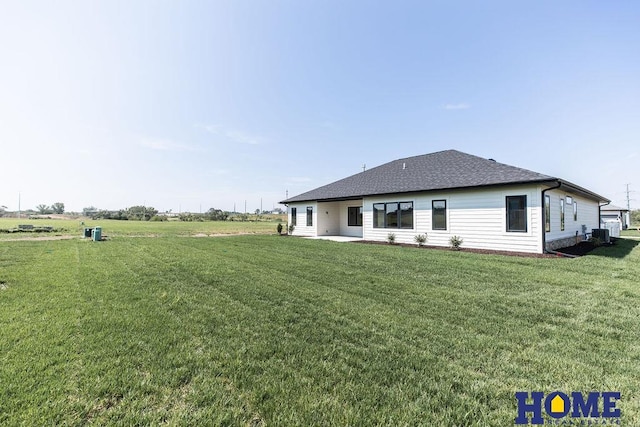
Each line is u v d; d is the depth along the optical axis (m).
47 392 2.27
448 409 2.14
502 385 2.46
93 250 11.60
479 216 11.88
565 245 12.99
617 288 5.67
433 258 9.45
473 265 8.12
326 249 12.11
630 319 4.02
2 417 1.96
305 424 1.97
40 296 5.07
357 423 1.98
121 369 2.65
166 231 26.06
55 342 3.19
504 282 6.18
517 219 10.91
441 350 3.11
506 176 11.40
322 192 20.69
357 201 19.86
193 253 10.86
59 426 1.89
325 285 5.98
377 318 4.07
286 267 7.94
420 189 13.42
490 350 3.10
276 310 4.43
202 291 5.53
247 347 3.15
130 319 3.96
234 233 24.17
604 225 21.41
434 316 4.17
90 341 3.25
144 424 1.94
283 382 2.48
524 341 3.32
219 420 1.98
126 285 5.92
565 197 13.38
